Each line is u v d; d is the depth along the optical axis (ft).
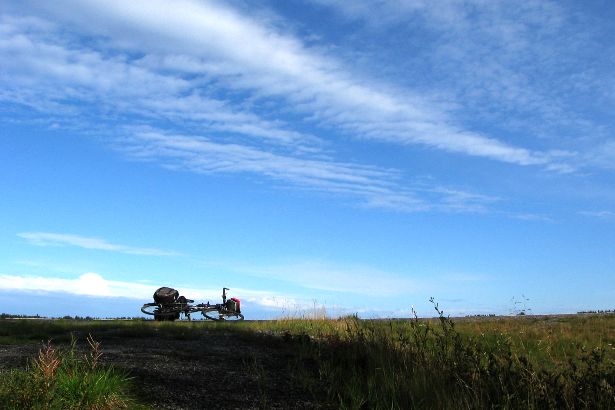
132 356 28.27
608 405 19.20
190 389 22.82
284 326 50.98
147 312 75.77
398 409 21.53
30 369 20.72
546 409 19.83
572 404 19.52
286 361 30.17
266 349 34.35
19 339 36.37
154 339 37.40
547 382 21.04
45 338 37.17
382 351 28.86
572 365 21.79
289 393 23.79
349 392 23.38
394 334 37.35
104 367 23.66
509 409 20.20
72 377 19.72
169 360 27.99
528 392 20.39
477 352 24.89
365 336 33.76
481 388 21.62
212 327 46.34
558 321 55.42
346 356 30.14
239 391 23.38
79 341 35.35
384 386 23.81
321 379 26.12
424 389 22.58
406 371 25.25
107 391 19.77
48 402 18.02
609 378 20.49
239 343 36.63
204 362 28.37
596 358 21.59
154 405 20.45
